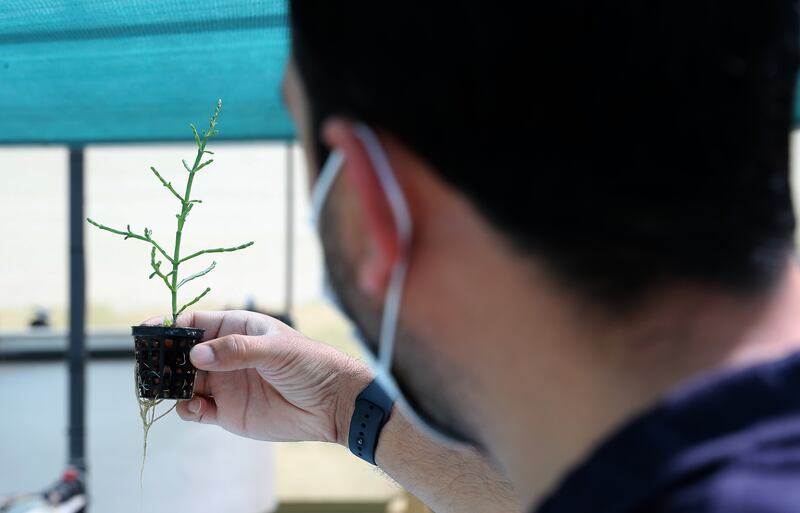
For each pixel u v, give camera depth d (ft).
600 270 0.99
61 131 5.96
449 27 0.99
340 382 2.85
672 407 0.95
